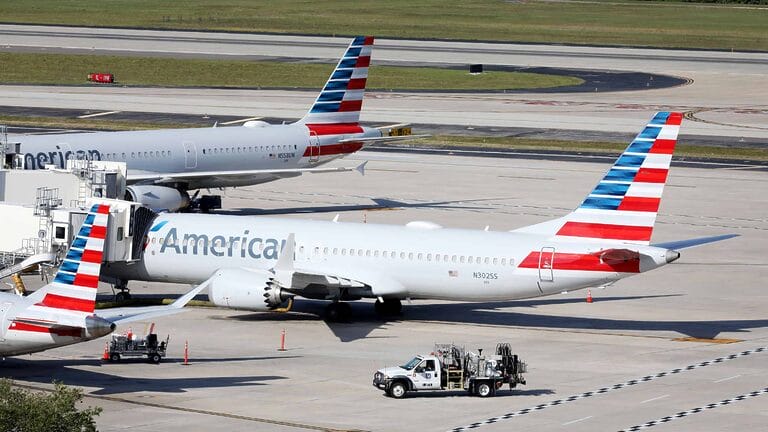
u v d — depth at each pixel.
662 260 130.12
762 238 197.88
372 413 103.19
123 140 195.75
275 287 135.00
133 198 179.75
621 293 160.38
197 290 115.38
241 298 135.62
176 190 189.12
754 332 138.38
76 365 118.56
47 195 156.75
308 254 142.62
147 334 132.88
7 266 144.50
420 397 109.38
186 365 119.62
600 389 112.56
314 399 107.50
